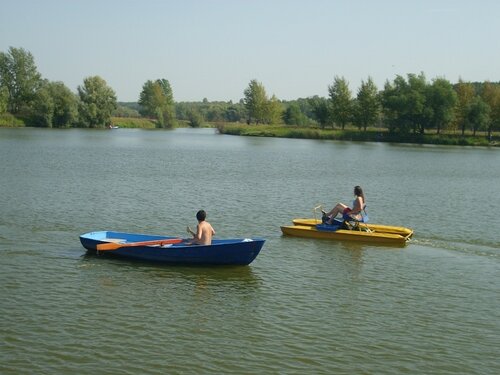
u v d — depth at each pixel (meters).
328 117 135.88
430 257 20.44
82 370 11.00
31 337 12.38
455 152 90.06
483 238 24.06
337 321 13.94
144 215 27.31
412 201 35.31
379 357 12.01
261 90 158.12
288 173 50.53
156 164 55.44
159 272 17.59
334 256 20.19
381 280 17.47
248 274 17.72
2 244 20.30
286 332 13.16
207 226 18.89
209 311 14.34
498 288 16.97
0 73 143.12
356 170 55.47
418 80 120.19
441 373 11.39
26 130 124.56
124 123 172.38
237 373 11.09
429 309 14.99
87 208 28.47
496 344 12.84
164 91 196.50
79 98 151.25
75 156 61.00
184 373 11.03
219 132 150.62
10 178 39.38
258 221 26.78
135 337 12.58
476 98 119.25
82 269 17.61
